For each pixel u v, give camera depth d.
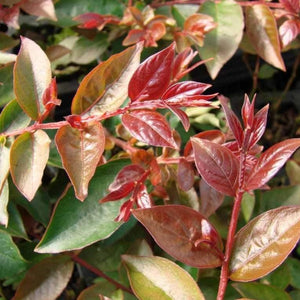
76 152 0.29
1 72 0.39
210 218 0.42
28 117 0.34
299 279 0.42
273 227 0.27
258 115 0.27
